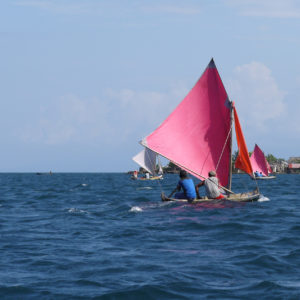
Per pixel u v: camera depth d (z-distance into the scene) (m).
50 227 46.06
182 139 67.19
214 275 26.09
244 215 51.66
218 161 66.88
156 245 35.06
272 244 35.28
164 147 66.62
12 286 24.02
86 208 65.81
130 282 24.72
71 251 33.12
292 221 47.72
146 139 65.94
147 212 56.00
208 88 66.12
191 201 61.28
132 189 130.38
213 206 59.09
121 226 45.47
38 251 33.28
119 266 28.20
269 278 25.53
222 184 67.19
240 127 64.25
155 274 26.30
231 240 37.00
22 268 28.05
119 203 72.50
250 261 29.39
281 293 22.70
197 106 66.81
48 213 59.69
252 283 24.56
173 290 23.34
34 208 67.25
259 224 45.28
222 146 66.56
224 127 65.94
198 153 67.25
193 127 67.12
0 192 114.44
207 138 67.00
